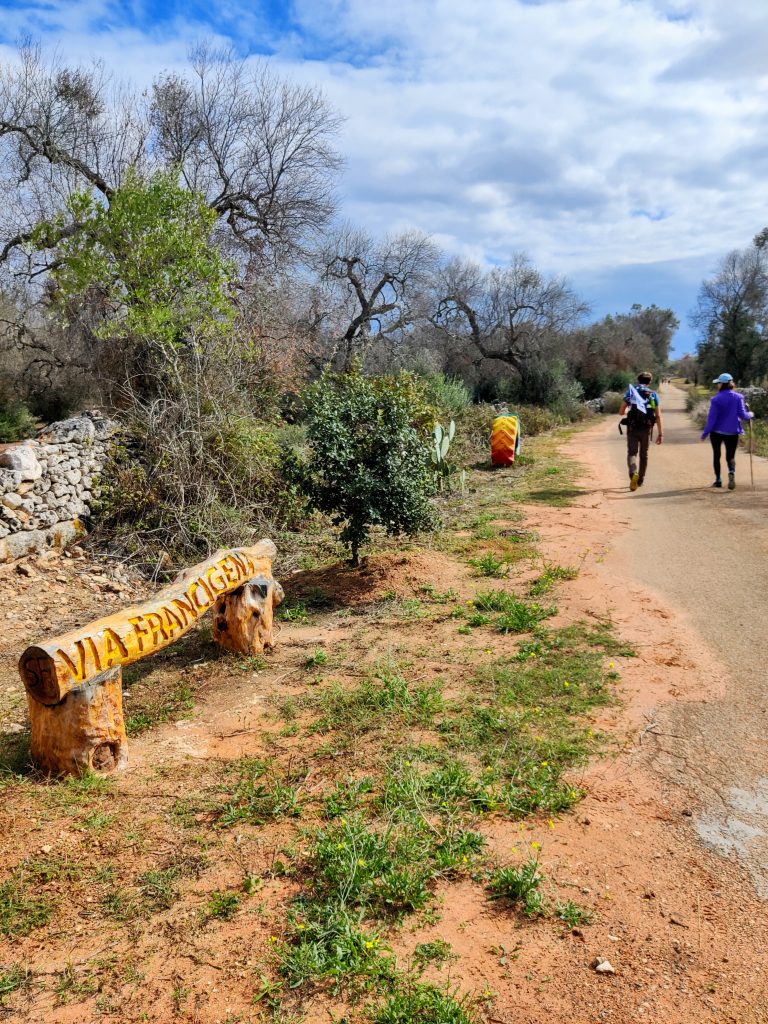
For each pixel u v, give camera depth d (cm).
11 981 251
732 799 341
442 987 239
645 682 469
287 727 438
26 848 324
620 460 1630
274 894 291
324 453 711
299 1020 231
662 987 238
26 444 814
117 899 290
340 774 379
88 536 856
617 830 323
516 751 389
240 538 890
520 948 258
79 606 714
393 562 754
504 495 1178
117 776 388
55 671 368
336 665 531
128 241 1191
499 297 3881
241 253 2092
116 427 933
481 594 648
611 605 618
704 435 1134
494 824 330
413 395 1238
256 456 970
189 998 242
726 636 534
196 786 375
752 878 289
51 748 383
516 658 513
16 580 738
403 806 338
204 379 1011
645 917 270
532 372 3722
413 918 275
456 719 430
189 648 583
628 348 5797
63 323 1452
